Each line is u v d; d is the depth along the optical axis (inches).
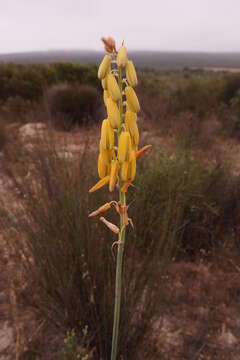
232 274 127.8
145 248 105.5
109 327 84.0
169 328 102.0
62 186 114.1
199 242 139.6
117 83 49.9
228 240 144.3
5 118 395.2
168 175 132.4
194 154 174.4
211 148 231.8
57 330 93.3
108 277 85.6
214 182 152.4
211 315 107.3
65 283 83.9
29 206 113.9
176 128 220.4
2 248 115.4
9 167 161.9
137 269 91.6
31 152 176.4
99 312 84.7
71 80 556.1
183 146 179.5
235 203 145.3
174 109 323.9
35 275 92.7
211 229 144.6
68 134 270.5
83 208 94.3
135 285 86.5
